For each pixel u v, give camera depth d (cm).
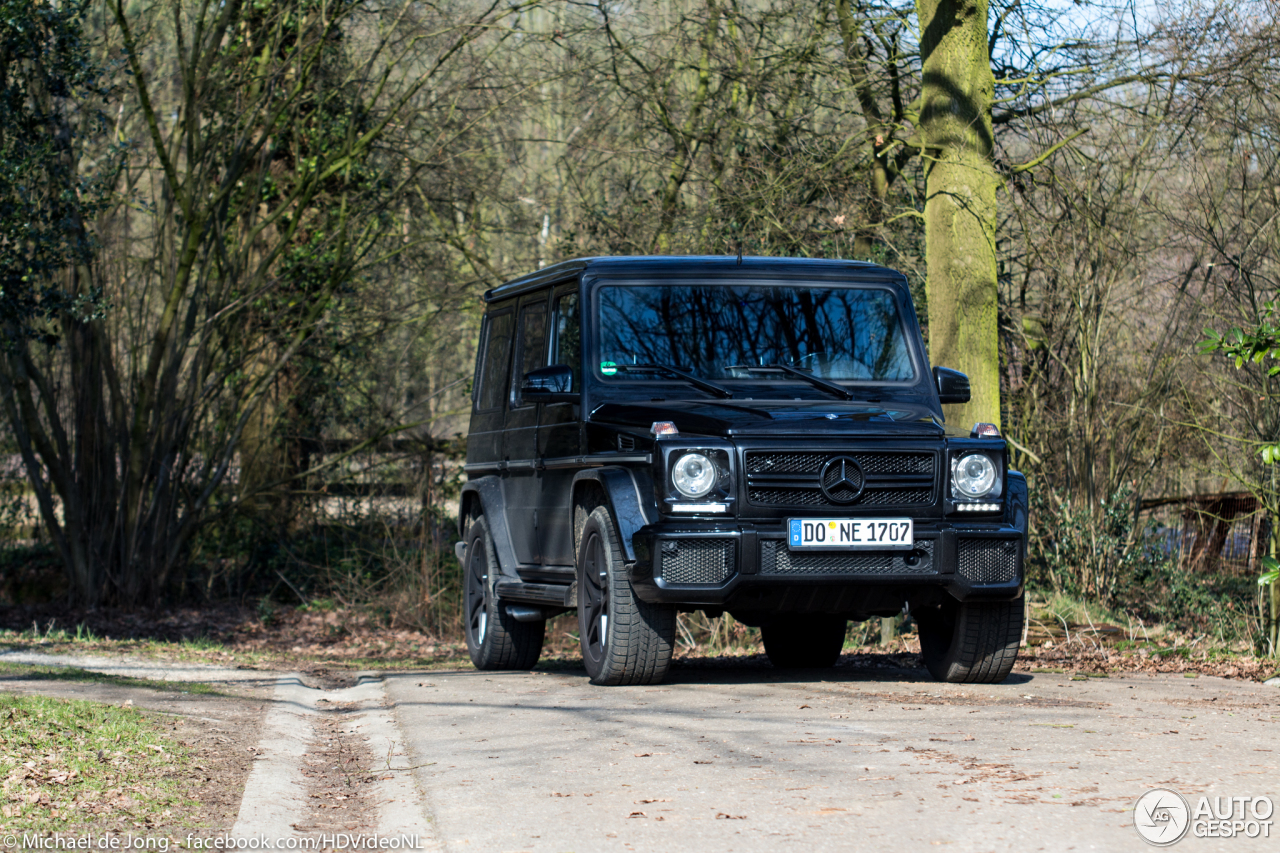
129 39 2259
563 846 550
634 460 1024
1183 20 1877
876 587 1005
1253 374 1970
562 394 1170
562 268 1252
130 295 2600
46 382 2498
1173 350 2111
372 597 2586
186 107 2450
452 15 2630
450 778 714
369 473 2869
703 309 1164
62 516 2725
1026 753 719
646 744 783
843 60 2217
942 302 1702
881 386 1144
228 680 1323
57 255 1895
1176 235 2111
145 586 2605
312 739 941
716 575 978
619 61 2550
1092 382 2131
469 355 3256
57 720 840
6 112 1888
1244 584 2283
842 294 1192
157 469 2589
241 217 2741
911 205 2264
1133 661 1472
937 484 1011
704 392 1109
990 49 2039
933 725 834
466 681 1252
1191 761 689
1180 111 1931
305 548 2828
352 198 2725
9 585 2639
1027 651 1600
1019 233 2105
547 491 1220
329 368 2878
